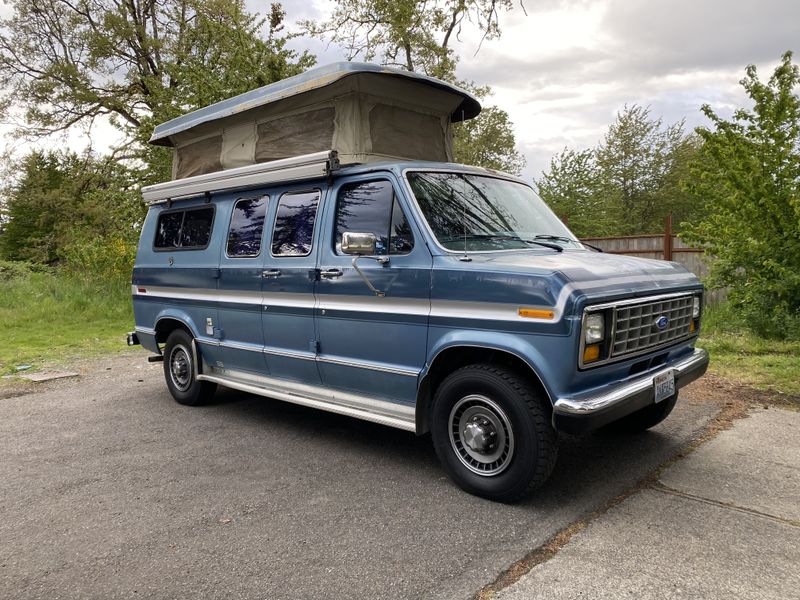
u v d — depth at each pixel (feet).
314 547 10.87
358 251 13.32
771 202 26.81
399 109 17.71
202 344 20.01
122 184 60.54
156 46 80.07
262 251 17.40
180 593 9.50
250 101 18.80
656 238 42.65
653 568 9.84
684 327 14.43
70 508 12.78
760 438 16.12
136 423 19.22
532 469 11.82
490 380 12.15
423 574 9.86
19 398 22.90
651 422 16.15
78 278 56.70
